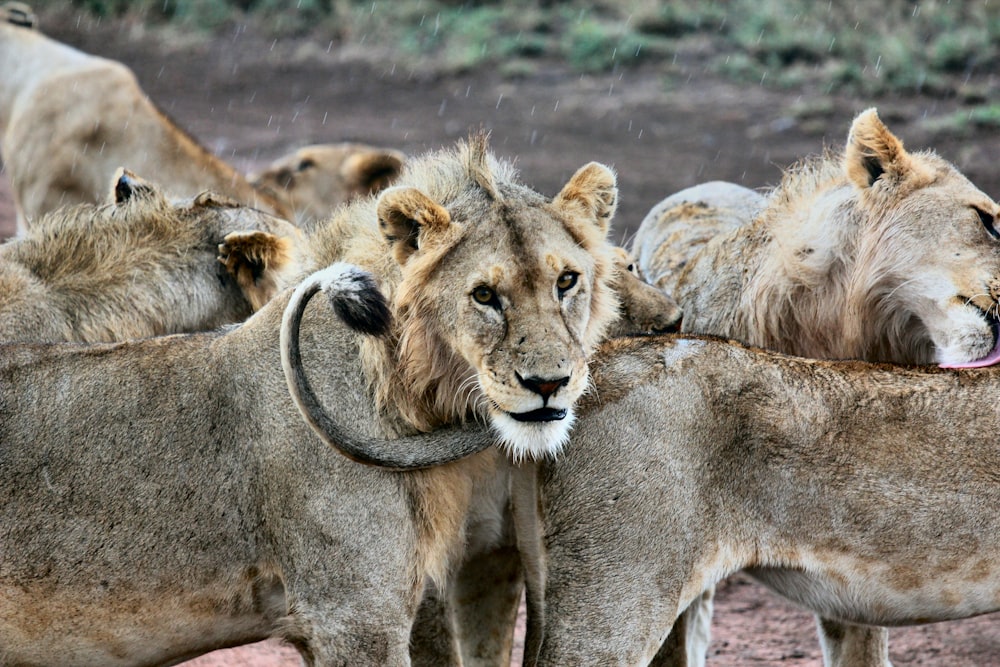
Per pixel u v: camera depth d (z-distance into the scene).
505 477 8.98
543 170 29.11
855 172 10.90
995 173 27.20
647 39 38.25
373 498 8.38
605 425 8.54
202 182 17.55
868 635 9.99
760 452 8.69
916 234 10.54
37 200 18.25
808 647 12.16
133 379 8.77
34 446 8.62
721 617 12.93
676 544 8.50
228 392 8.68
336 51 40.62
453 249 8.42
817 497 8.73
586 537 8.52
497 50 39.16
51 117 18.08
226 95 36.81
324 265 9.28
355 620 8.38
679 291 12.18
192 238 10.67
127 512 8.55
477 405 8.61
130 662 8.79
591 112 34.12
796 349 11.22
